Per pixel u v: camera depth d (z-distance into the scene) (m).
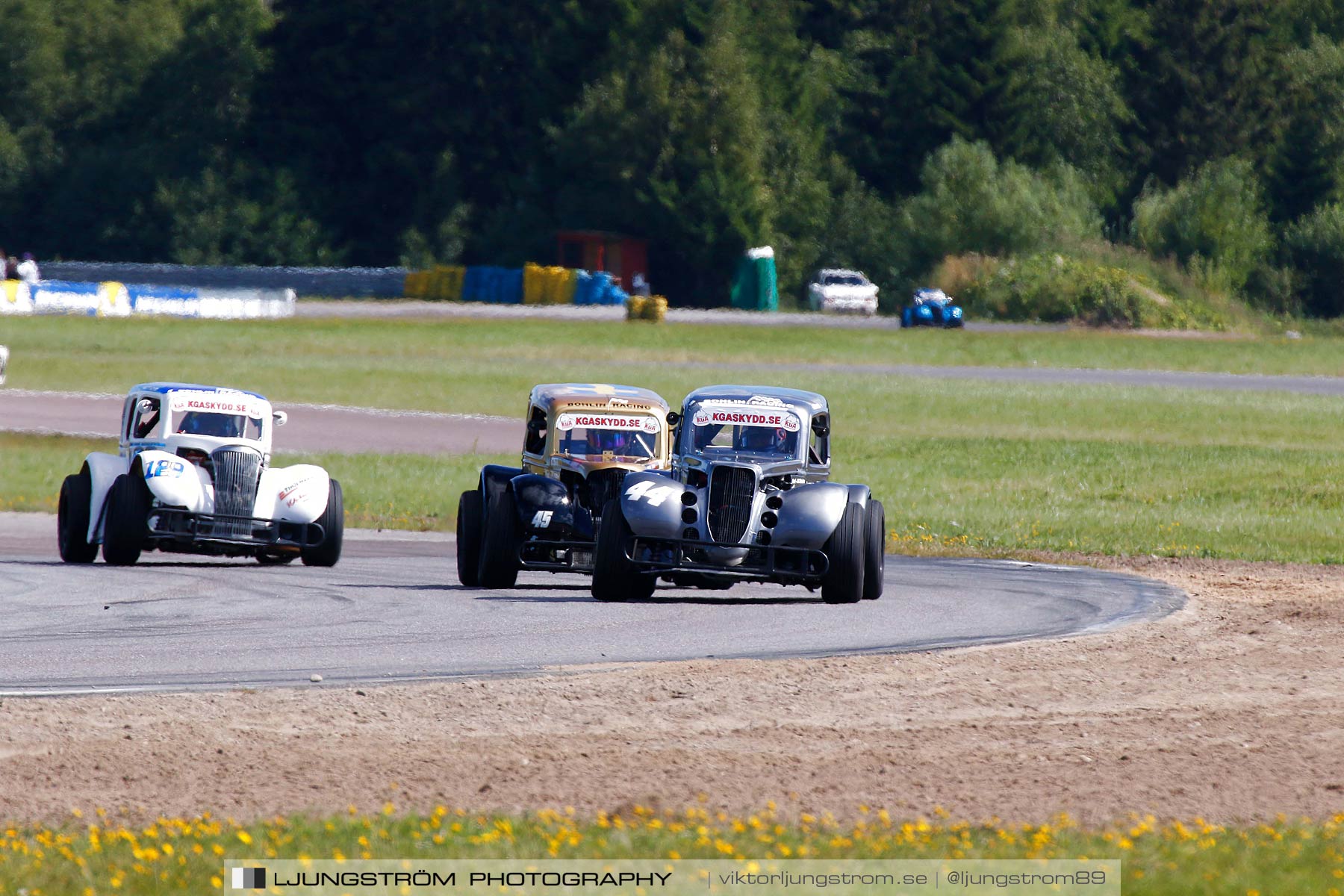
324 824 27.66
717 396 57.81
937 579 67.75
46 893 23.28
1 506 94.81
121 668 41.59
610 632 48.84
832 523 55.09
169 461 66.19
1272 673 43.06
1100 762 33.47
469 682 40.22
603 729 35.78
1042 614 55.12
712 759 33.38
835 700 39.03
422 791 30.70
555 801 30.12
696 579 56.25
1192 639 48.59
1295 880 24.11
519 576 68.56
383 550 80.19
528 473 62.62
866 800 30.47
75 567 65.69
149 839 26.34
